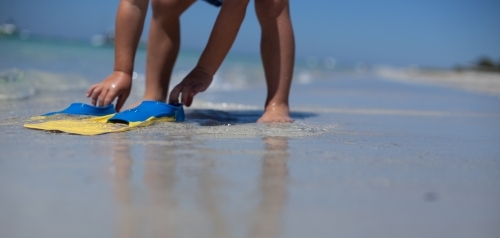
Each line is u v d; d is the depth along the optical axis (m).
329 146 2.12
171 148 1.91
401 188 1.47
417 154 2.02
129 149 1.86
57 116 2.59
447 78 16.38
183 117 2.71
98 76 6.42
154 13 3.03
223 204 1.25
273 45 2.90
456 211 1.27
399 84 10.58
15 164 1.58
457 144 2.38
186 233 1.05
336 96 5.93
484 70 25.08
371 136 2.52
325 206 1.27
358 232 1.10
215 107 3.85
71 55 10.79
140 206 1.21
